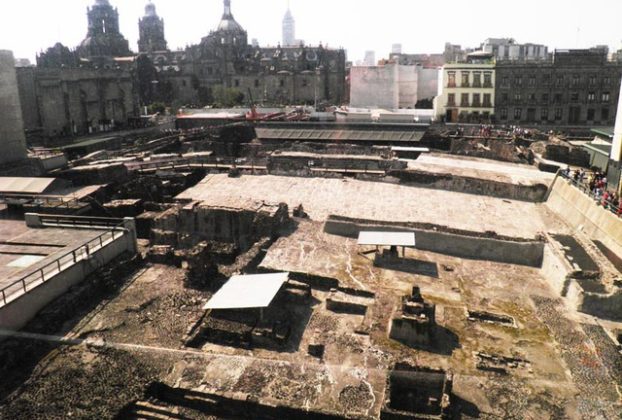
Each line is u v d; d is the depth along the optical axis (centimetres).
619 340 2266
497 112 10044
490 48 12862
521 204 4191
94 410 1772
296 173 4700
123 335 2189
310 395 1862
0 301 2150
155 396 1900
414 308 2258
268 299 2270
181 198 4094
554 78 9738
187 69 15550
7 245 2864
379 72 11556
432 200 4141
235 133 7131
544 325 2394
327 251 3070
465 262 3081
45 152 5412
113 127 9731
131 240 3008
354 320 2391
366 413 1780
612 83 9544
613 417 1805
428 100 11975
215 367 2002
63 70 8406
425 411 1822
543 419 1780
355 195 4197
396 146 6469
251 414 1830
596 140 5919
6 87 4606
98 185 4288
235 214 3294
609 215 3325
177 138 6831
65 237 2972
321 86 14988
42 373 1939
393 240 2997
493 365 2058
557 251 2927
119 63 14250
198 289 2598
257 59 16050
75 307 2378
